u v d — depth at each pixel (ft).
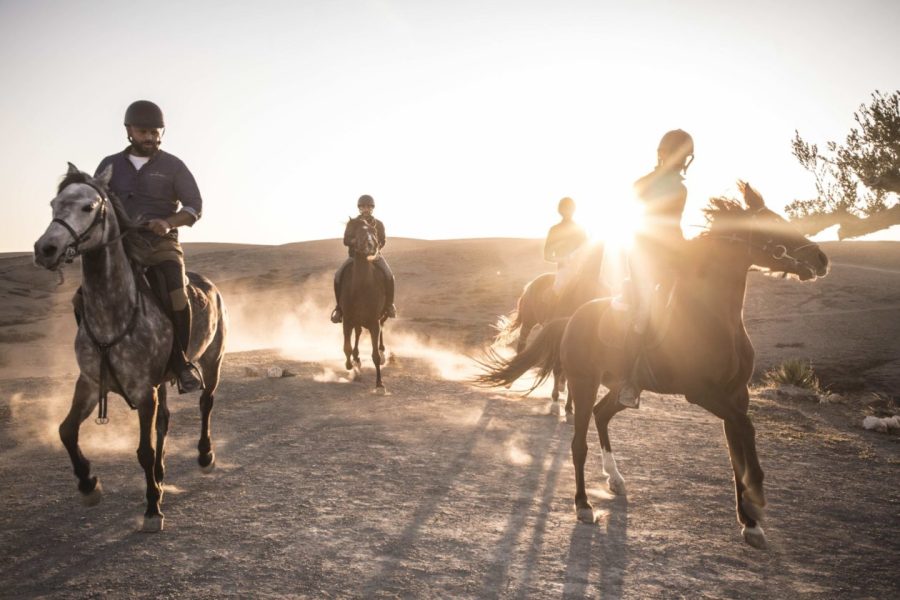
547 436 28.37
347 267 40.83
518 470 23.04
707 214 17.93
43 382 41.16
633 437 28.48
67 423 16.88
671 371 17.47
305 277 195.83
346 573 14.51
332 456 24.20
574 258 31.83
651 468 23.63
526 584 14.19
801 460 25.27
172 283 18.07
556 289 32.73
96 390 17.28
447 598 13.48
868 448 27.53
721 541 16.90
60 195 15.55
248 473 21.93
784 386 44.45
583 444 18.51
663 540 16.85
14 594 13.39
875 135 50.93
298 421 30.09
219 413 31.63
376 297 38.83
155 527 16.67
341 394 37.55
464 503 19.34
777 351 70.64
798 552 16.29
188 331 18.42
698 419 33.04
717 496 20.59
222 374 44.11
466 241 279.28
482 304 135.54
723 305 17.17
